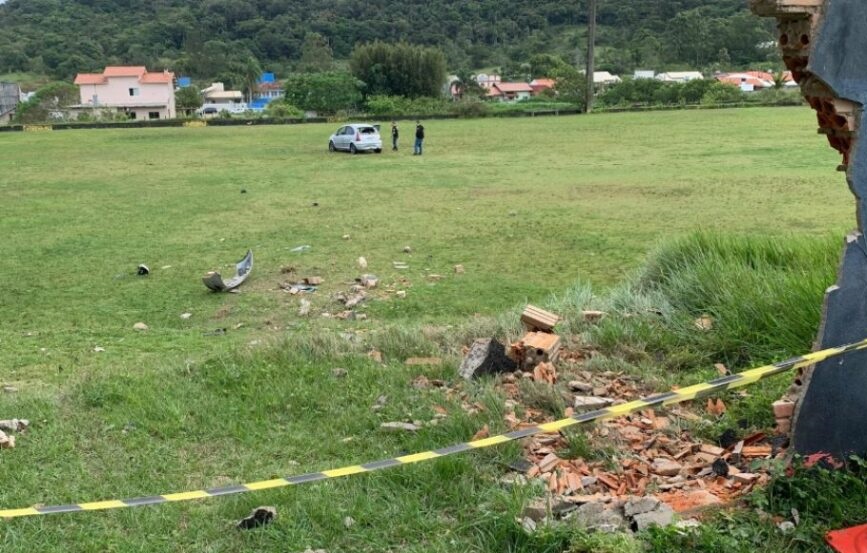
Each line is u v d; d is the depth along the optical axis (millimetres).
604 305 7672
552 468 4453
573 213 16531
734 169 22922
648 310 7230
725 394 5348
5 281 11906
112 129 55406
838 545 3559
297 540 3809
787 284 6492
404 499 4109
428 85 77000
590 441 4711
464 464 4375
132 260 13211
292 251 13547
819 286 6078
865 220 3854
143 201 20188
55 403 5836
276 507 4078
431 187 21438
